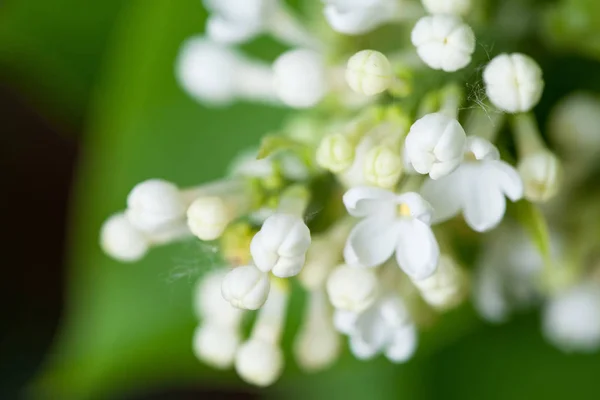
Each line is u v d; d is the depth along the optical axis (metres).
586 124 0.29
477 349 0.32
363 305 0.26
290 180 0.27
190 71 0.30
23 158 0.35
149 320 0.31
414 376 0.32
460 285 0.27
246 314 0.29
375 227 0.26
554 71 0.30
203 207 0.26
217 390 0.35
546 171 0.26
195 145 0.32
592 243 0.29
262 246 0.25
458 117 0.26
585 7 0.28
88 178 0.32
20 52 0.34
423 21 0.26
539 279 0.30
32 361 0.35
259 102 0.32
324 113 0.28
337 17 0.27
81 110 0.34
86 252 0.31
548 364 0.32
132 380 0.31
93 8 0.33
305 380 0.31
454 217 0.27
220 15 0.29
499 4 0.28
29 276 0.35
